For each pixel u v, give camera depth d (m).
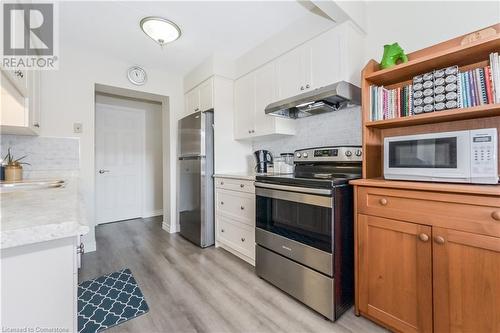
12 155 2.32
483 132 1.11
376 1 1.90
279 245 1.83
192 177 2.95
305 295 1.63
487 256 1.02
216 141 2.87
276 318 1.53
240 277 2.06
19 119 1.49
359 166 1.83
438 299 1.15
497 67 1.15
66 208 0.81
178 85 3.46
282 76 2.32
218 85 2.88
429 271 1.18
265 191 1.95
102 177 3.90
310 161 2.08
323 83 1.95
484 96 1.18
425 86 1.38
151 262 2.38
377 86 1.65
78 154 2.65
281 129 2.45
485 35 1.28
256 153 2.81
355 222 1.50
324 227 1.52
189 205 3.00
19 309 0.61
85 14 2.03
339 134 2.17
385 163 1.47
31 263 0.62
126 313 1.58
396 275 1.31
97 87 2.94
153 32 2.17
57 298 0.65
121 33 2.34
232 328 1.44
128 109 4.15
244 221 2.36
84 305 1.67
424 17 1.65
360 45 1.92
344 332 1.39
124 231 3.45
